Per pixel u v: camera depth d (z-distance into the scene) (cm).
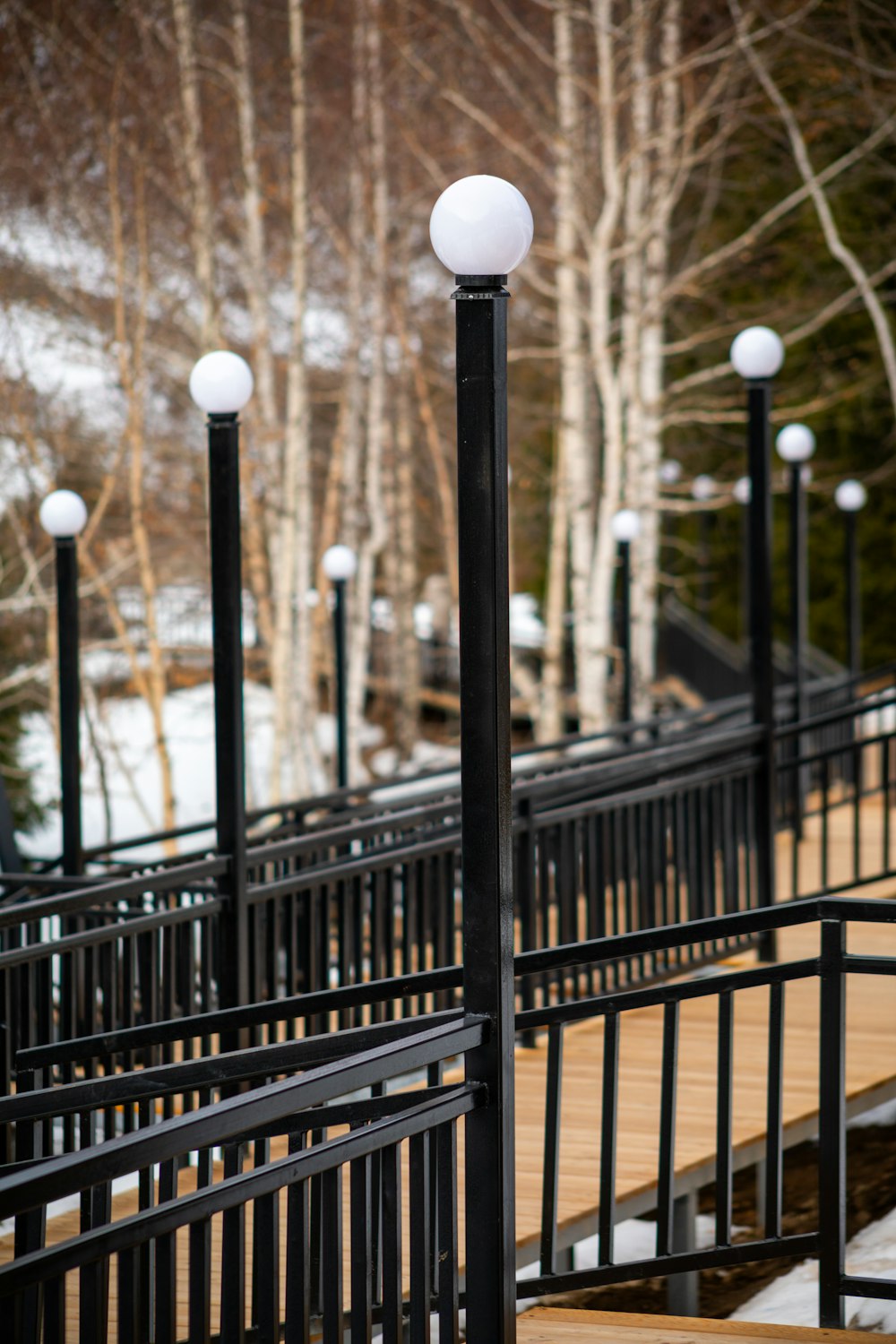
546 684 1702
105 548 1534
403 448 1734
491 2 1581
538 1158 455
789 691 989
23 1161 308
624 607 1098
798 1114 484
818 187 1559
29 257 1433
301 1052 274
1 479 1453
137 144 1468
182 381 1545
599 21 1373
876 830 980
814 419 2081
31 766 1628
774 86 1518
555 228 1641
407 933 527
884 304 1973
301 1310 238
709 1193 607
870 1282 327
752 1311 487
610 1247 348
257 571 1503
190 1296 227
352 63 1522
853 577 1220
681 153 1525
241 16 1404
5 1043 449
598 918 593
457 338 252
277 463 1494
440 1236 260
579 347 1444
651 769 619
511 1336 263
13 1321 226
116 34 1461
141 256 1403
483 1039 259
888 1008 598
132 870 610
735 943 658
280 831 684
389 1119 247
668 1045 344
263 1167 230
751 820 710
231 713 490
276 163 1545
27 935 551
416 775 828
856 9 1564
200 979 514
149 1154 210
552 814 572
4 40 1428
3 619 1499
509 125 1595
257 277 1427
